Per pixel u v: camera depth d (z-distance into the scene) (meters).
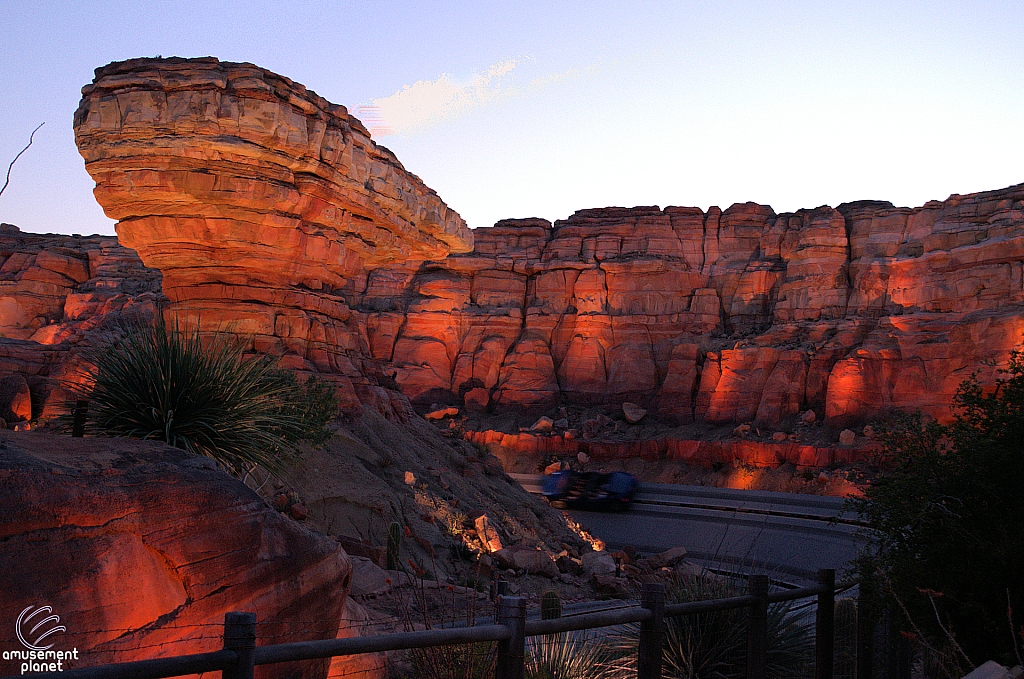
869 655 8.84
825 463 47.50
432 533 18.94
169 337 8.89
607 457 55.44
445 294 65.06
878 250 55.12
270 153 19.16
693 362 58.47
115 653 4.05
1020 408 8.83
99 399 8.43
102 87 18.47
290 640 5.00
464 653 5.99
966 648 8.28
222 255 20.22
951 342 47.50
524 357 62.06
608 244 64.94
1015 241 47.78
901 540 9.08
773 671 7.96
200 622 4.48
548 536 25.94
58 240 50.31
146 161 18.45
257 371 9.74
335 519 16.67
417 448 25.41
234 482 5.08
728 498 42.81
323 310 22.80
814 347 53.84
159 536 4.47
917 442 9.55
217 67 18.67
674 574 8.69
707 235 63.69
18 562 3.84
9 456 4.20
